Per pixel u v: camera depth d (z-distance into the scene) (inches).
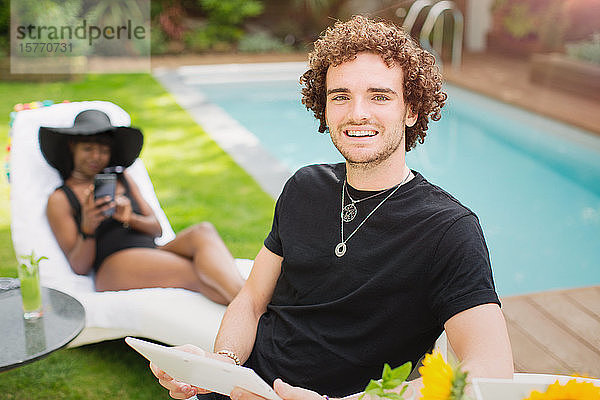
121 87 326.3
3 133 243.4
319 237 73.2
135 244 124.0
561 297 134.3
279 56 408.2
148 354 66.3
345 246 71.0
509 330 121.6
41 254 120.6
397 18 413.1
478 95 333.7
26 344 87.6
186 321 107.1
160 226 130.0
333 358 70.3
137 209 129.3
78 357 120.6
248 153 235.9
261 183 208.8
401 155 71.5
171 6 418.6
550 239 191.8
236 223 179.6
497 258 179.8
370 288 67.9
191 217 182.7
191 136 254.1
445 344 74.7
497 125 303.7
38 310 94.5
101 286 119.3
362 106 68.6
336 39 71.1
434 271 65.7
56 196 121.5
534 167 254.1
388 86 68.6
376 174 70.8
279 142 282.5
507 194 227.6
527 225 201.8
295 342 72.8
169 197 196.7
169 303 111.0
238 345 76.2
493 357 59.4
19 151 129.2
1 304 98.1
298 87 365.1
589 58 317.7
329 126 71.6
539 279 167.6
